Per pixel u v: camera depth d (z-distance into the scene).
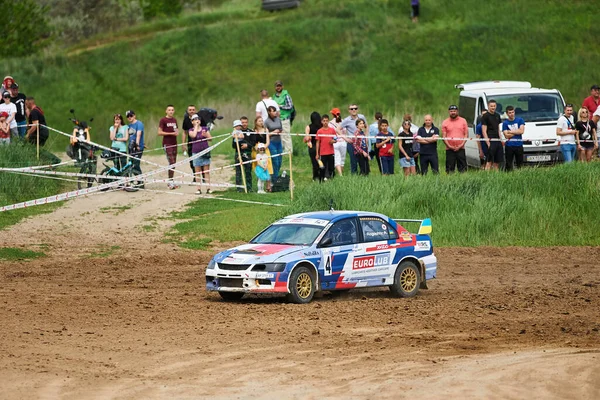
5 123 60.03
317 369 22.91
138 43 134.38
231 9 148.38
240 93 119.19
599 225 50.16
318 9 140.00
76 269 41.09
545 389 20.91
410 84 117.00
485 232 49.69
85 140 58.84
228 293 33.88
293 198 54.50
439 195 51.44
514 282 39.06
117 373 22.38
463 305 33.03
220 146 78.69
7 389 20.61
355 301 33.84
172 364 23.33
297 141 74.69
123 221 51.97
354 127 59.97
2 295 33.88
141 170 64.25
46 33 143.88
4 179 55.72
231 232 49.38
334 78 120.31
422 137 56.09
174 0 151.00
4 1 138.50
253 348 25.20
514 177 53.25
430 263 36.19
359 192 51.28
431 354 24.67
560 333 27.73
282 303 32.91
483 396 20.31
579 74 113.62
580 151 60.34
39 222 51.25
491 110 57.97
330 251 33.53
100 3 150.88
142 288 36.47
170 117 59.94
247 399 20.19
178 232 49.75
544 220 50.06
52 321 28.89
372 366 23.20
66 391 20.59
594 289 36.75
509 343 26.23
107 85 123.75
